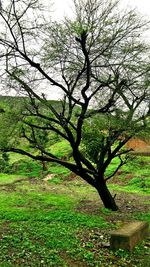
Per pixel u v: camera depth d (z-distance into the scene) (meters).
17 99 15.32
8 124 15.48
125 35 15.03
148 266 10.54
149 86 15.47
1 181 26.33
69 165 16.89
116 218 15.62
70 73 15.32
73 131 19.44
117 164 30.39
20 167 32.31
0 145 15.75
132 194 22.70
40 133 19.27
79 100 15.09
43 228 13.29
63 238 12.23
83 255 10.90
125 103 15.72
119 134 16.02
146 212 17.22
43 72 14.91
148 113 15.66
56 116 15.34
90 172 16.75
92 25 13.81
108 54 14.98
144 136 16.62
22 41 14.55
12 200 19.11
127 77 15.30
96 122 16.34
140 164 29.02
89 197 20.98
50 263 10.23
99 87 14.95
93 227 13.80
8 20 14.26
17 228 13.32
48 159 16.78
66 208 17.28
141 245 12.06
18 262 10.24
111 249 11.45
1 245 11.41
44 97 15.21
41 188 24.05
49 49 14.99
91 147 17.08
